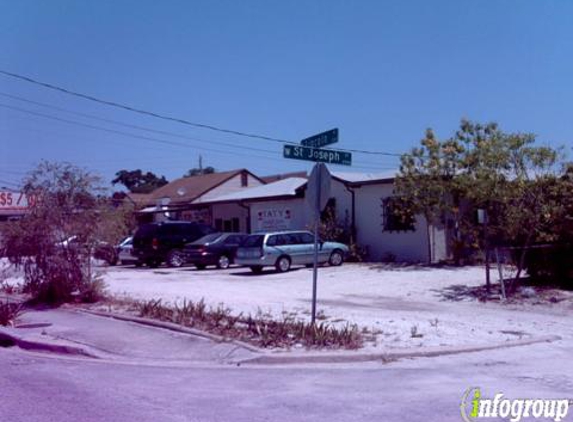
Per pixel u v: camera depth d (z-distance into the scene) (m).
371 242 27.00
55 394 7.56
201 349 10.27
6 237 15.22
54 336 11.43
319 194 11.05
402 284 18.66
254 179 53.75
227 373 8.76
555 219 15.87
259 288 18.77
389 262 25.42
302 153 10.99
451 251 24.48
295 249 23.92
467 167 22.34
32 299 15.52
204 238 27.41
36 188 15.14
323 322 12.13
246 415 6.59
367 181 26.48
